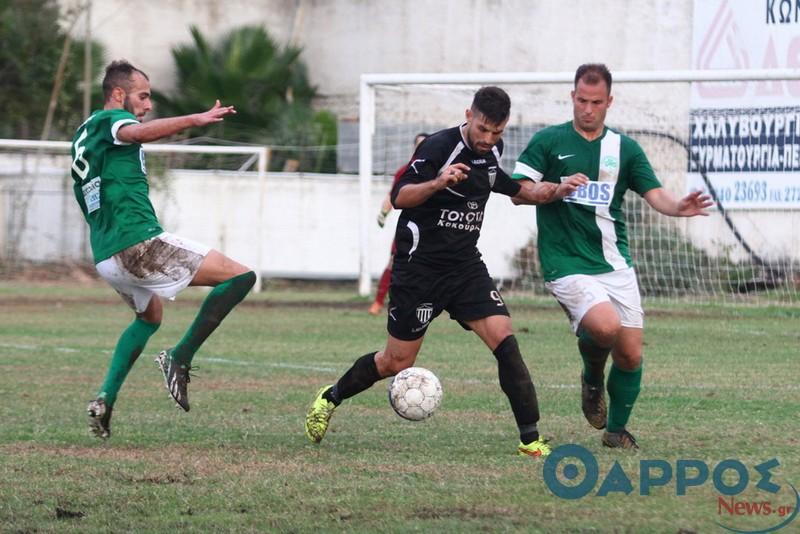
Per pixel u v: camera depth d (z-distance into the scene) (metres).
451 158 21.59
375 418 27.36
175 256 23.30
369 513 17.78
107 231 23.30
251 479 20.31
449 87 64.44
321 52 109.50
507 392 22.14
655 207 23.23
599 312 22.41
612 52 96.25
